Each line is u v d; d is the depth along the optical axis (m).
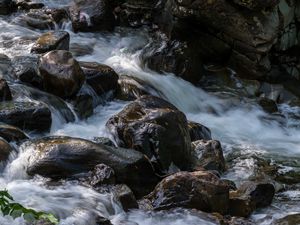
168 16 15.40
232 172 10.30
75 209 7.59
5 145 8.71
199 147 10.25
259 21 14.21
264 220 8.45
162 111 9.74
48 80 11.14
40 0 17.19
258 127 13.12
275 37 14.53
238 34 14.39
